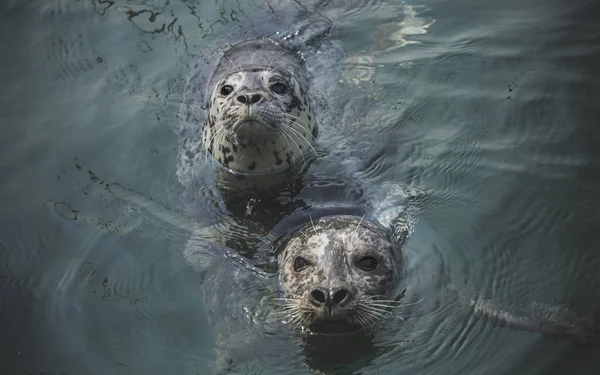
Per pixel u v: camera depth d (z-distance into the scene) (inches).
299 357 89.8
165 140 106.8
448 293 93.3
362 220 97.3
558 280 93.3
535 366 87.7
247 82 103.0
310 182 102.7
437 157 104.2
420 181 102.3
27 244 97.9
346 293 89.1
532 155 103.0
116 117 109.0
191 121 108.3
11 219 100.0
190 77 112.3
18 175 103.8
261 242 97.9
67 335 91.2
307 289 90.4
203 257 96.7
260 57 111.0
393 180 102.7
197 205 101.3
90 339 90.9
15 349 90.3
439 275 94.7
